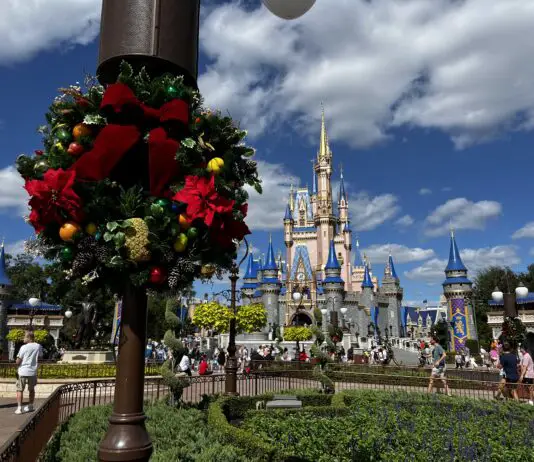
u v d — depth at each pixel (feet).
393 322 313.12
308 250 341.00
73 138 11.13
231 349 47.96
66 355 69.10
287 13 12.38
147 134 10.64
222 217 11.45
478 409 36.52
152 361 67.87
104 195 10.52
